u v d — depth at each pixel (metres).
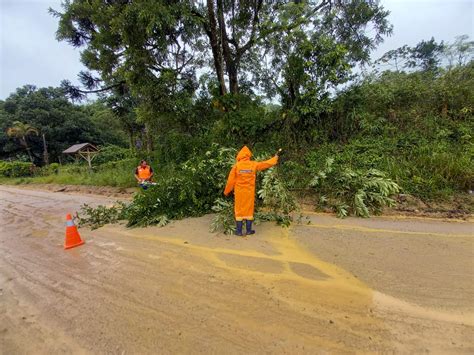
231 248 3.94
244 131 8.79
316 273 3.04
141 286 3.02
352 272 3.01
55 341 2.21
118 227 5.51
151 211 5.71
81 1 10.34
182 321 2.34
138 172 9.28
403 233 4.07
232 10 10.38
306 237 4.16
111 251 4.19
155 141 13.45
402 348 1.89
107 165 17.94
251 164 4.43
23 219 7.12
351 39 10.65
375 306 2.39
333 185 5.91
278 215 5.29
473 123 7.02
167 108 9.70
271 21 8.52
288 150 7.94
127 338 2.17
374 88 8.24
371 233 4.15
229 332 2.16
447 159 5.88
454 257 3.24
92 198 9.55
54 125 35.81
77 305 2.73
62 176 16.20
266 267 3.26
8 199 10.89
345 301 2.49
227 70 10.47
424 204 5.20
